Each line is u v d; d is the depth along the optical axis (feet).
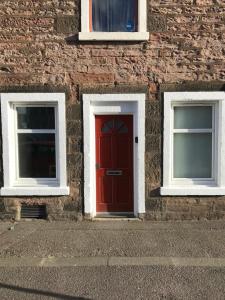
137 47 27.84
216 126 28.45
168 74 27.89
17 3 27.78
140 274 19.33
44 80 28.09
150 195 28.35
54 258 21.45
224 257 21.36
